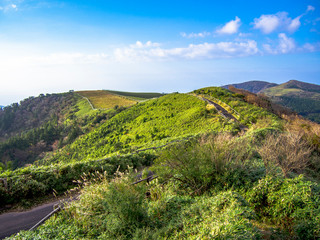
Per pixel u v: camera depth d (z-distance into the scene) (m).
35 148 87.00
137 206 5.24
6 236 5.74
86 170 10.86
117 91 159.88
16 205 7.86
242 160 8.04
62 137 90.19
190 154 7.18
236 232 3.71
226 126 33.28
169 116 53.62
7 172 9.07
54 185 9.42
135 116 65.44
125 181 5.88
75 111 116.19
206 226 4.03
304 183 5.72
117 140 53.00
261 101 52.34
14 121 139.12
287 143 9.89
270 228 4.89
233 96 58.28
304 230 4.50
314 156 13.05
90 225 5.52
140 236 4.58
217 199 5.21
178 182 7.48
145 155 15.95
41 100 153.75
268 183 6.12
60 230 5.32
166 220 5.22
